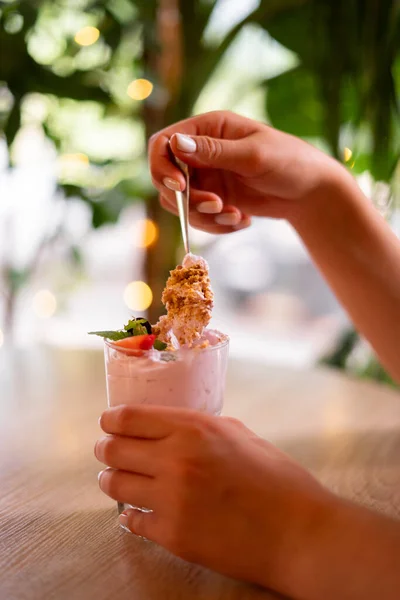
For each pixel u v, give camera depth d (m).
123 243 1.98
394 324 0.71
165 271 1.26
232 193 0.73
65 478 0.58
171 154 0.64
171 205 0.71
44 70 1.18
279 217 0.73
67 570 0.47
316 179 0.68
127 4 1.26
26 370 0.83
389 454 0.63
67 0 1.22
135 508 0.50
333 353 1.18
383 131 1.08
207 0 1.19
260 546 0.43
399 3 1.04
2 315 1.59
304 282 2.07
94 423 0.68
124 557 0.48
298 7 1.13
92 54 1.28
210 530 0.44
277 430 0.68
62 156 1.27
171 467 0.45
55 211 1.34
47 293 1.56
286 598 0.44
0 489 0.56
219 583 0.46
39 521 0.52
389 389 0.79
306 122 1.27
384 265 0.71
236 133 0.66
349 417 0.71
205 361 0.50
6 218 1.47
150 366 0.50
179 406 0.50
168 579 0.46
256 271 2.10
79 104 1.36
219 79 1.41
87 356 0.89
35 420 0.69
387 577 0.41
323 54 1.12
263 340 1.90
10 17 1.18
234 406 0.73
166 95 1.21
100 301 2.01
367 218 0.71
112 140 1.49
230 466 0.45
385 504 0.55
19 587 0.45
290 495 0.44
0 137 1.26
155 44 1.18
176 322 0.53
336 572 0.42
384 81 1.07
